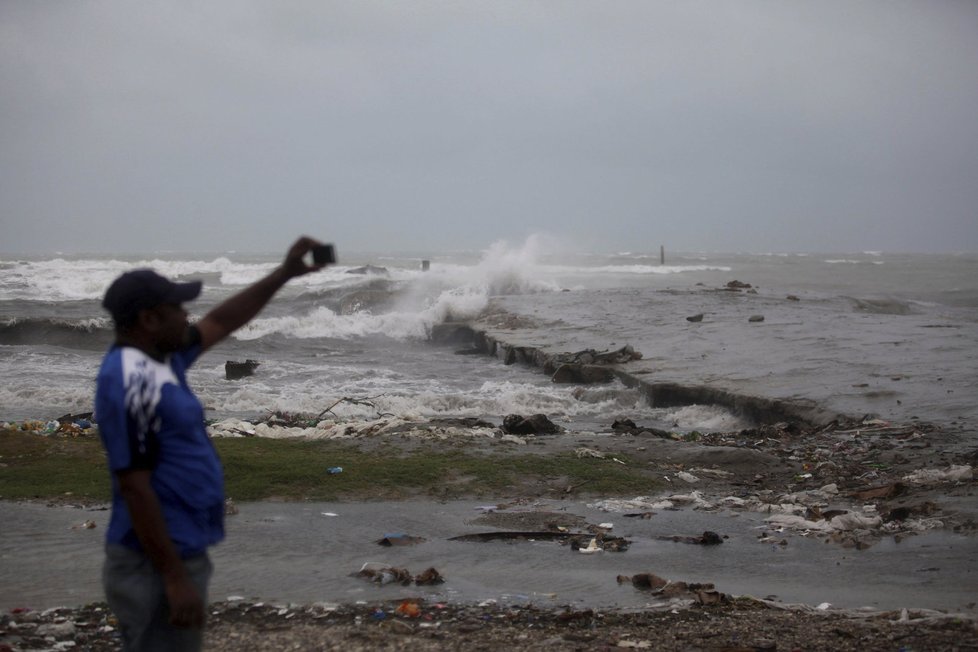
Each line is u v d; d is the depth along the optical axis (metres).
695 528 8.53
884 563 7.32
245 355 26.31
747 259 130.12
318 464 10.43
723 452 11.56
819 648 5.04
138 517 3.03
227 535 8.04
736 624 5.55
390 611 5.84
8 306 35.75
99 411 3.07
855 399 15.48
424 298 37.19
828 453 12.09
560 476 10.37
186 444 3.15
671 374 19.14
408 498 9.54
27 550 7.46
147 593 3.15
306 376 22.19
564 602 6.15
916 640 5.15
